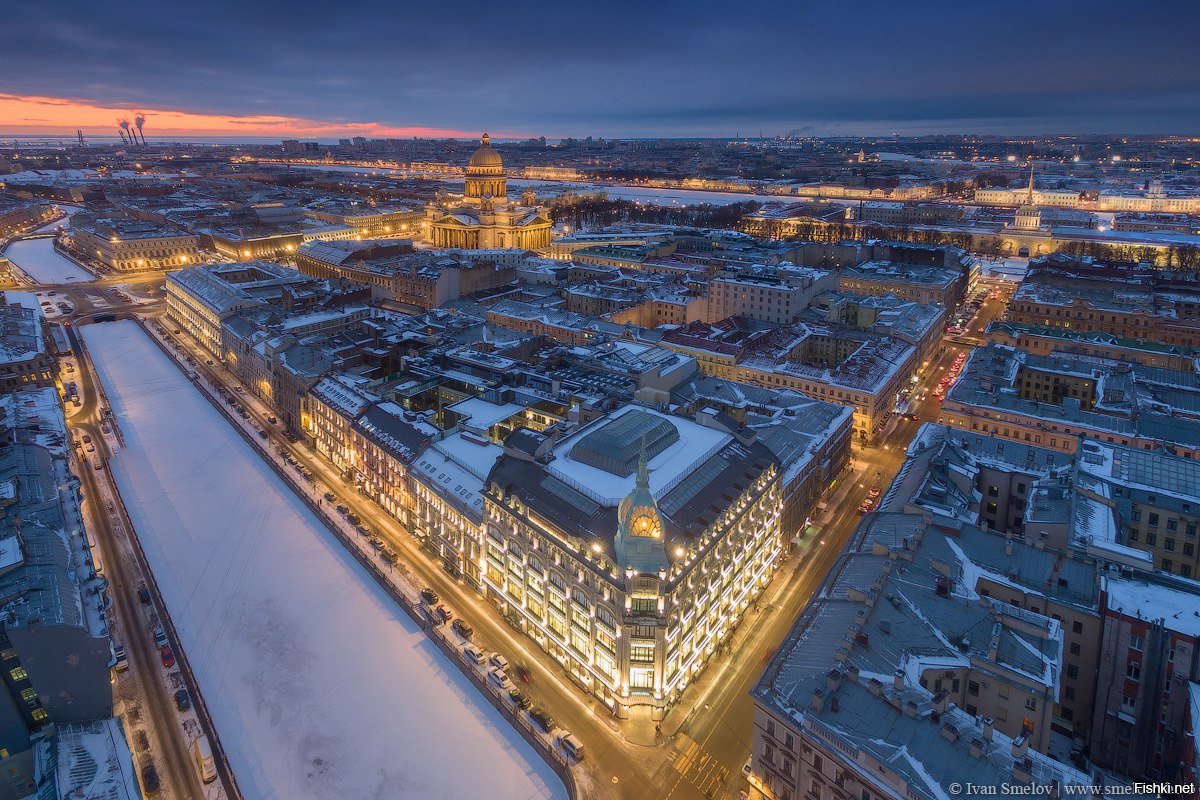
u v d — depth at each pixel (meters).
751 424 169.12
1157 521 116.31
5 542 110.56
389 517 158.88
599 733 103.50
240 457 185.88
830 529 155.25
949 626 91.06
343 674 113.88
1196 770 72.69
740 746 101.69
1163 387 176.50
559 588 114.06
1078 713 98.19
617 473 120.25
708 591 114.25
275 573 138.38
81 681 99.75
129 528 151.25
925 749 73.44
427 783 95.62
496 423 164.38
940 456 129.12
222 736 101.88
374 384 187.12
